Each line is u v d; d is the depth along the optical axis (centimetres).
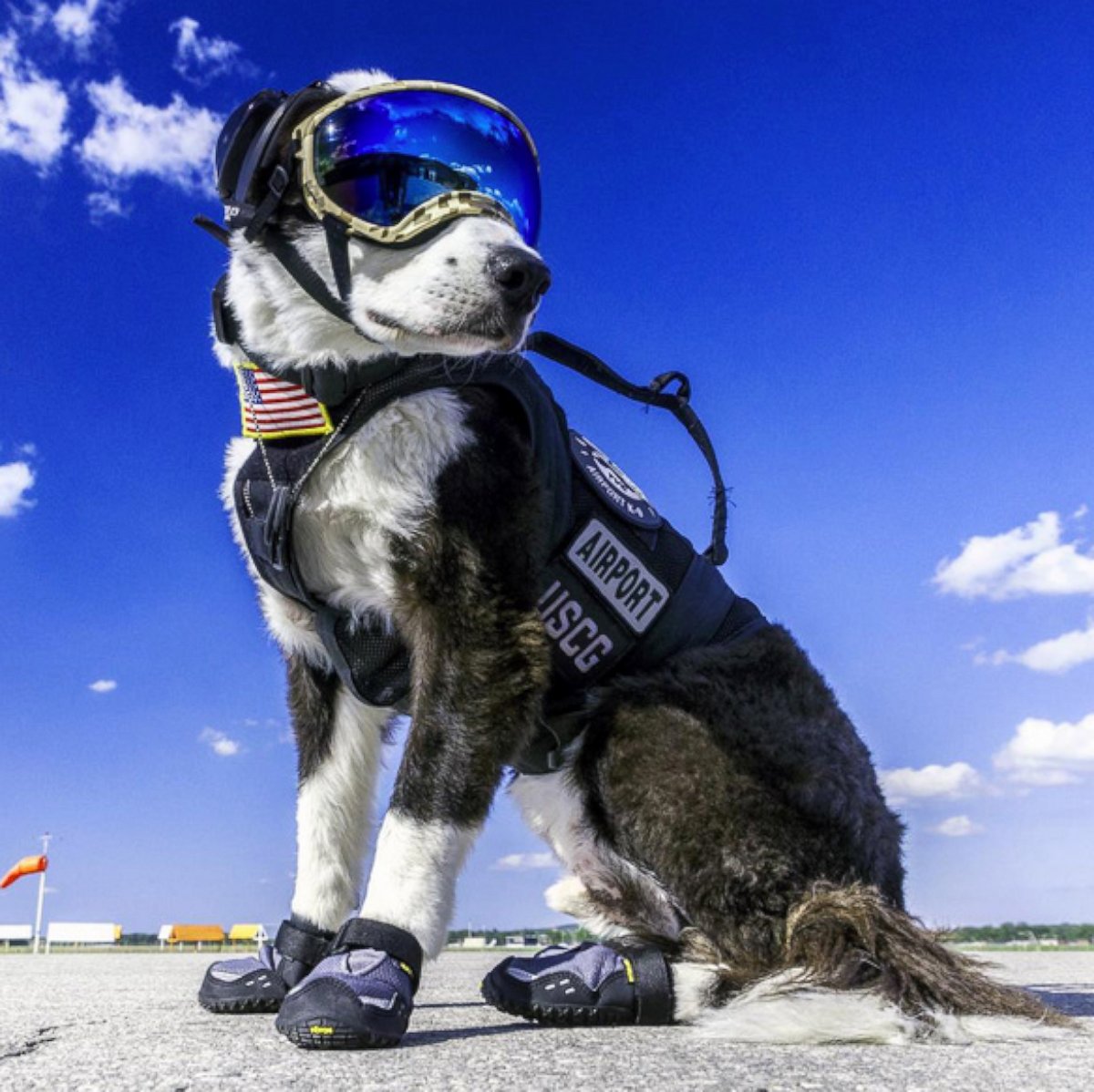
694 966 76
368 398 75
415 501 75
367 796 87
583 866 87
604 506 88
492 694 73
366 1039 62
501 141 81
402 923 68
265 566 82
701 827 81
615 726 85
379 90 76
